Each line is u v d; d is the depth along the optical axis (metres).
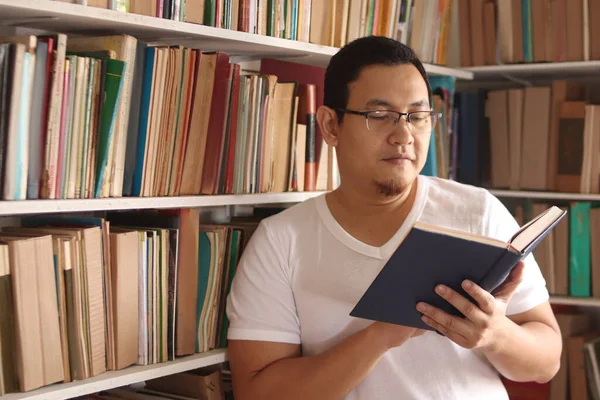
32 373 1.26
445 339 1.44
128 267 1.43
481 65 2.47
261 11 1.67
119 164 1.41
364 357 1.38
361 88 1.40
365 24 1.99
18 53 1.21
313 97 1.81
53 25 1.45
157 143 1.47
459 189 1.51
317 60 1.96
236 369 1.53
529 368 1.43
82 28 1.48
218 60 1.56
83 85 1.32
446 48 2.32
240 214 2.05
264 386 1.46
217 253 1.60
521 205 2.66
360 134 1.40
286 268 1.52
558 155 2.40
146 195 1.46
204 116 1.55
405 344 1.44
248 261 1.55
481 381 1.46
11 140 1.22
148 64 1.44
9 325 1.24
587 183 2.35
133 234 1.44
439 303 1.21
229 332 1.55
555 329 1.52
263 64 1.87
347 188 1.48
